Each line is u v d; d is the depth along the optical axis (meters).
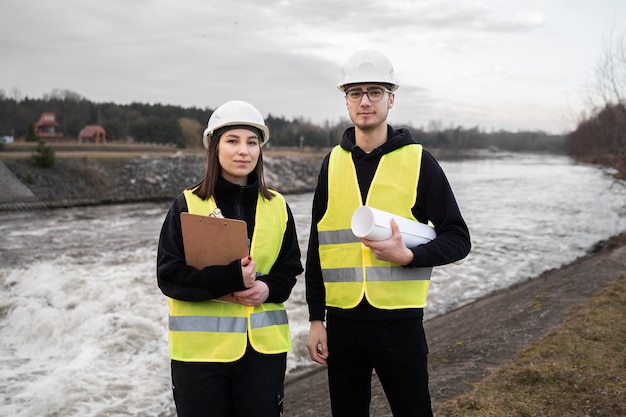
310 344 2.75
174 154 49.09
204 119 99.75
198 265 2.29
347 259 2.58
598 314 5.97
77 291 10.44
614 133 22.16
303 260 13.77
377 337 2.49
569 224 21.31
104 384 6.30
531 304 7.11
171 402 5.92
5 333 8.59
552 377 4.24
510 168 76.25
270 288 2.40
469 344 5.64
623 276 7.91
